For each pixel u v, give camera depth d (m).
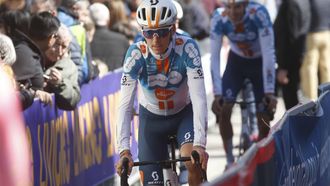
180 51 11.56
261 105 17.20
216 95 17.34
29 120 12.37
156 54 11.49
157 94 11.91
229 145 17.33
